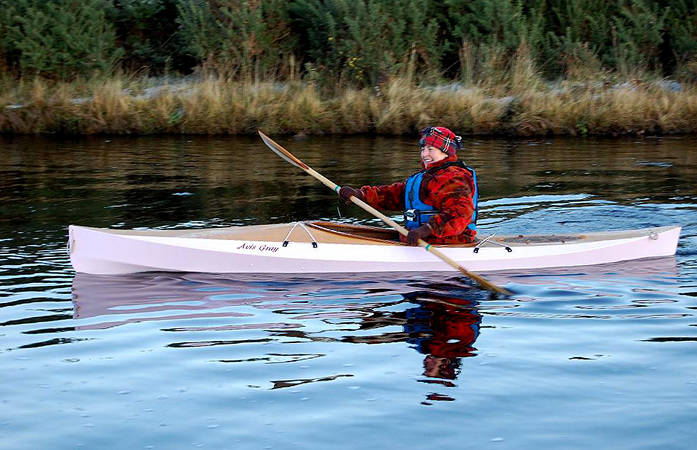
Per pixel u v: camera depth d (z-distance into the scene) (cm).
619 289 606
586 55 1703
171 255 632
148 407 398
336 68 1706
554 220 848
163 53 1875
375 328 512
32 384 425
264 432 373
